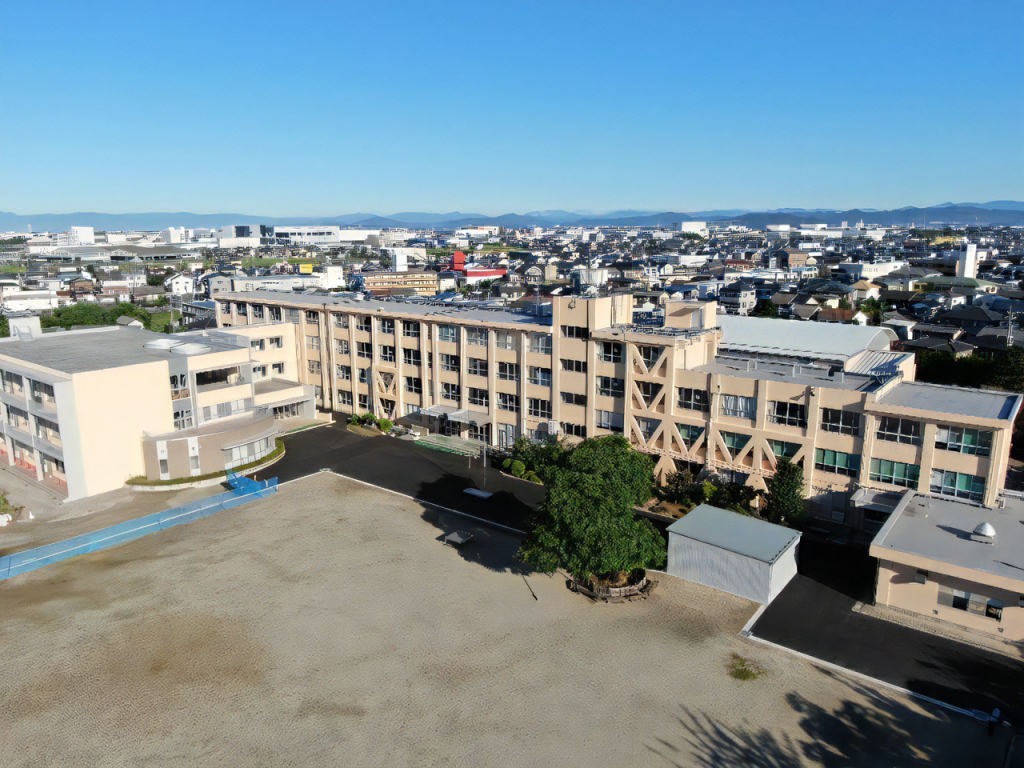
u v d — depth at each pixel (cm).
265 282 17762
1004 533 4503
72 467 6372
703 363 6762
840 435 5497
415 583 4844
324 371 9656
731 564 4684
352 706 3566
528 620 4375
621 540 4269
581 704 3584
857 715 3497
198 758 3200
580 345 6925
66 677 3775
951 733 3362
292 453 7769
